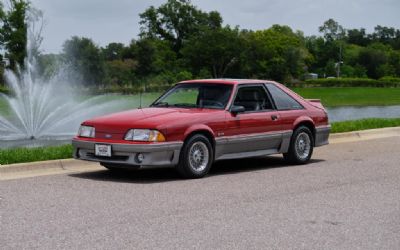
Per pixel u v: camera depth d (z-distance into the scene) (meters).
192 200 7.84
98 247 5.69
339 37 172.75
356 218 6.99
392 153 12.84
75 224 6.52
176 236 6.11
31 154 10.45
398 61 168.12
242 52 102.69
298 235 6.22
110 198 7.88
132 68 87.31
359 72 158.25
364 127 17.36
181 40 127.75
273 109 10.87
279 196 8.17
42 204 7.47
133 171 10.20
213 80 10.75
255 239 6.05
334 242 5.99
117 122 9.33
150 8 128.38
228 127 9.95
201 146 9.58
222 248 5.72
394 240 6.09
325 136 11.82
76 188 8.53
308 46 167.88
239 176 9.84
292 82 107.62
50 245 5.74
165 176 9.73
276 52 116.12
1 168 9.55
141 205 7.49
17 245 5.73
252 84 10.71
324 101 57.66
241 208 7.40
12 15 57.69
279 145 10.93
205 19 127.19
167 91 10.93
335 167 10.91
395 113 39.53
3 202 7.57
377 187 8.95
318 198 8.08
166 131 9.11
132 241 5.90
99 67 71.38
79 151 9.63
